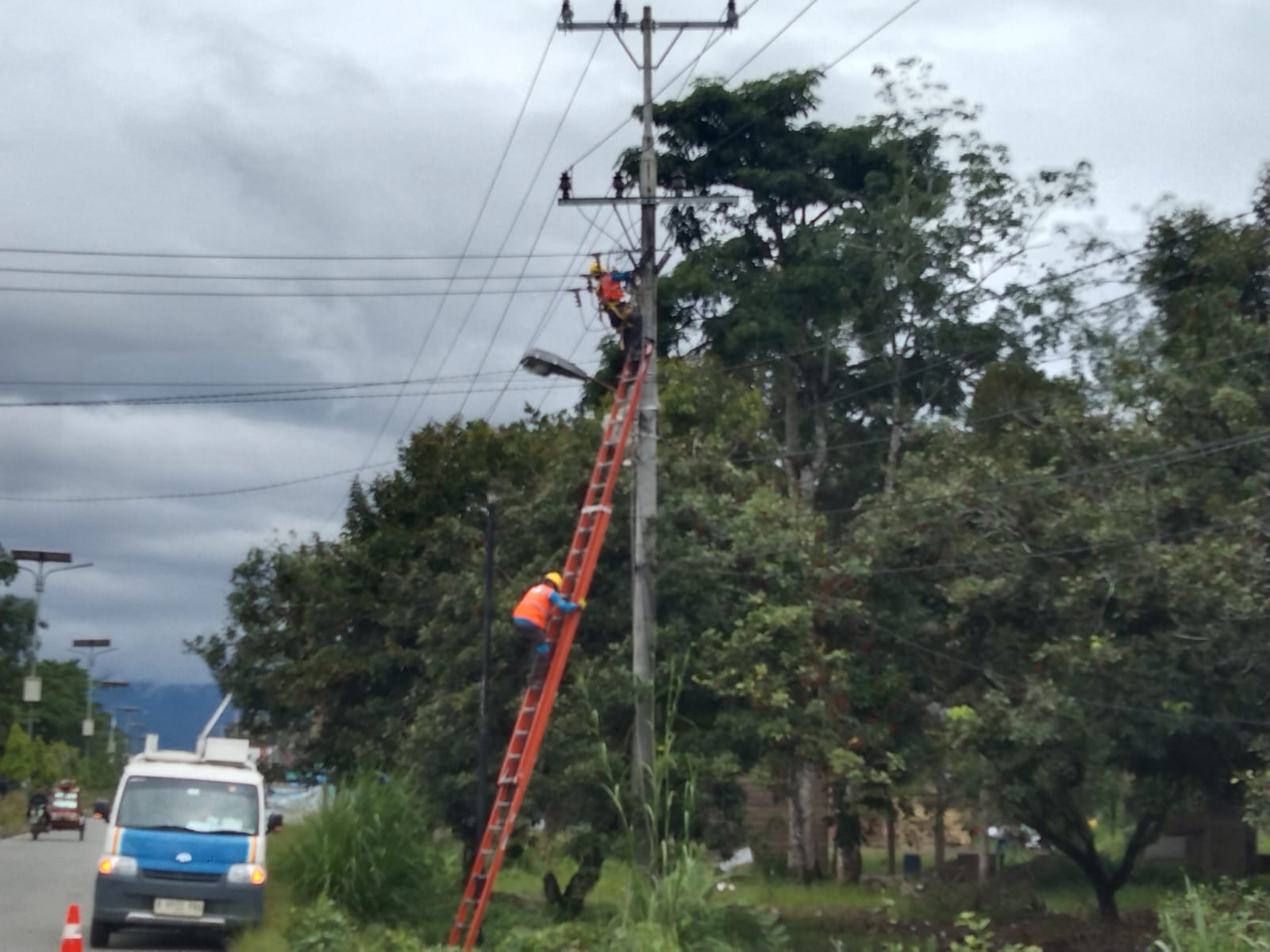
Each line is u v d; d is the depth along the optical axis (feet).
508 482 89.10
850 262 115.85
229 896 56.54
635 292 68.18
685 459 73.56
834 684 68.39
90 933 59.41
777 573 68.18
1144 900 99.40
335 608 93.40
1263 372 71.67
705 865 49.29
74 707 338.54
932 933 77.00
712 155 119.24
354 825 62.75
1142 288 86.33
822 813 126.52
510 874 91.04
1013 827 104.83
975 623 75.00
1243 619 63.26
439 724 69.92
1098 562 69.36
